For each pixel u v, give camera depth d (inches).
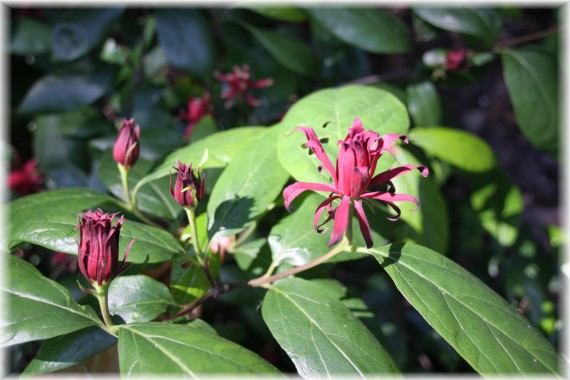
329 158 12.0
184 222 14.9
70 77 20.9
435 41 28.8
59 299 11.0
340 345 11.0
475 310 10.7
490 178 21.1
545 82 20.4
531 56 20.6
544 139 20.7
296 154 12.5
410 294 10.7
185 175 11.8
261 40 20.6
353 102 13.5
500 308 10.8
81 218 11.7
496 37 20.4
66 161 21.8
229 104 20.2
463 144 18.0
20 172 21.3
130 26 23.7
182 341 10.2
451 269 11.2
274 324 11.4
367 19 20.3
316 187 10.8
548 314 20.8
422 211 16.1
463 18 20.1
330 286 14.4
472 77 21.5
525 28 30.9
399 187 16.0
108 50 25.9
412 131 18.1
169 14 20.4
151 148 17.7
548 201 31.8
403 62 28.8
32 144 25.7
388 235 14.1
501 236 21.4
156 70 23.3
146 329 10.4
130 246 11.1
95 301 12.1
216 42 22.7
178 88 21.6
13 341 10.4
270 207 13.5
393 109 13.4
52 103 20.6
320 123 13.0
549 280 22.6
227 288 12.6
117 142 13.6
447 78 21.3
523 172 31.9
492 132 31.7
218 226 12.9
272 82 20.8
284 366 20.3
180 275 12.9
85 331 11.6
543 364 10.3
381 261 11.1
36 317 10.7
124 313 12.0
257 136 14.3
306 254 13.2
